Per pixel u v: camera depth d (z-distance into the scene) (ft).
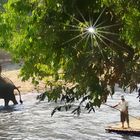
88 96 25.75
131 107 123.03
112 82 25.70
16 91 162.20
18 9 23.98
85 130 94.27
